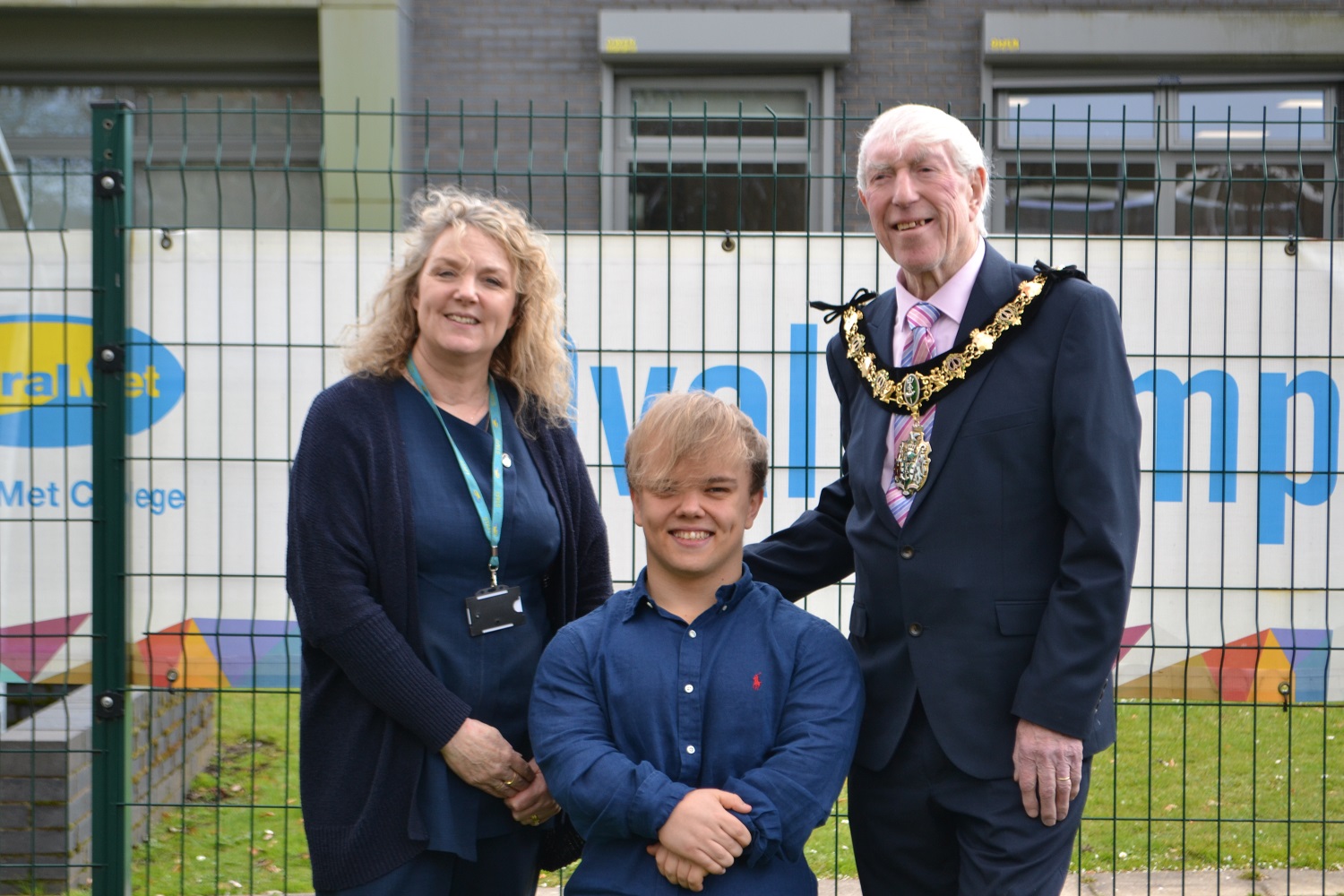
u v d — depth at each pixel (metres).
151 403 3.46
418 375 2.49
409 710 2.32
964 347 2.28
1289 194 7.22
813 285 3.45
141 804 3.40
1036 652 2.20
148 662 3.45
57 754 3.85
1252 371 3.40
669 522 2.33
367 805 2.36
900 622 2.35
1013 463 2.24
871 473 2.37
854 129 7.45
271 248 3.45
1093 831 4.36
